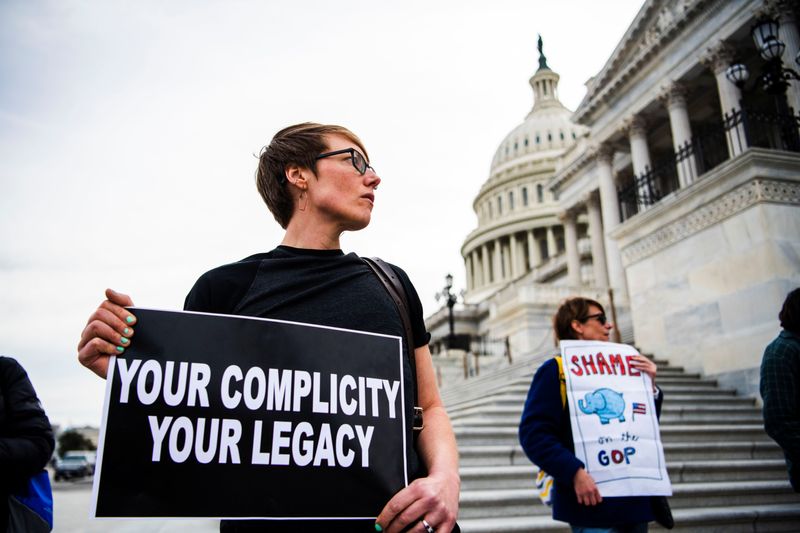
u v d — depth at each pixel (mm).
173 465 1677
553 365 4176
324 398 1854
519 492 7598
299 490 1745
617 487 3803
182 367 1766
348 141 2391
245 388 1792
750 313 12219
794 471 3885
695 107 34156
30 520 3113
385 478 1844
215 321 1837
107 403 1686
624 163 39969
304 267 2133
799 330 4133
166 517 1624
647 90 33281
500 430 9547
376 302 2123
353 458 1828
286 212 2428
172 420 1713
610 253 36438
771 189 12344
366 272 2219
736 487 7977
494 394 13141
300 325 1909
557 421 4035
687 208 13969
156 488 1646
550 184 49500
